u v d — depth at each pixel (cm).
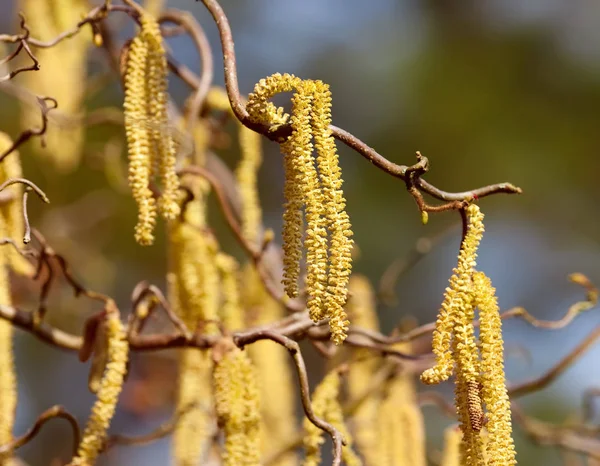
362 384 75
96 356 67
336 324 57
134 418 121
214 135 79
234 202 82
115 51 83
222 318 71
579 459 98
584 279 71
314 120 58
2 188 62
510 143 142
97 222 125
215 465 72
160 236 129
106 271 116
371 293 78
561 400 125
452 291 58
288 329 67
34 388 130
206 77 73
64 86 81
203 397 71
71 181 124
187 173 72
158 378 111
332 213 58
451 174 142
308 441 66
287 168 59
